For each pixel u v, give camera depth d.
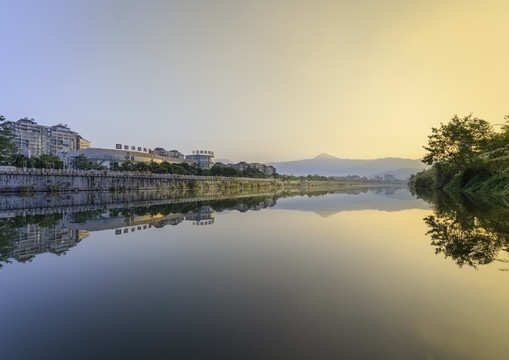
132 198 51.25
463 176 47.03
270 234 15.96
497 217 19.50
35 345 5.12
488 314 6.12
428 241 13.49
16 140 126.88
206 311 6.39
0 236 16.06
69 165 119.75
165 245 13.40
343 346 4.90
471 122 46.19
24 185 56.72
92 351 4.89
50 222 21.48
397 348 4.82
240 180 117.19
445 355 4.63
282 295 7.27
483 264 9.77
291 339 5.15
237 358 4.59
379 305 6.62
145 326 5.76
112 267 9.98
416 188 87.81
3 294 7.59
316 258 10.88
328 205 35.03
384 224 19.27
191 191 86.31
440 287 7.72
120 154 122.00
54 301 7.12
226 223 20.30
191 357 4.64
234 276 8.85
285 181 169.50
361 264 10.02
